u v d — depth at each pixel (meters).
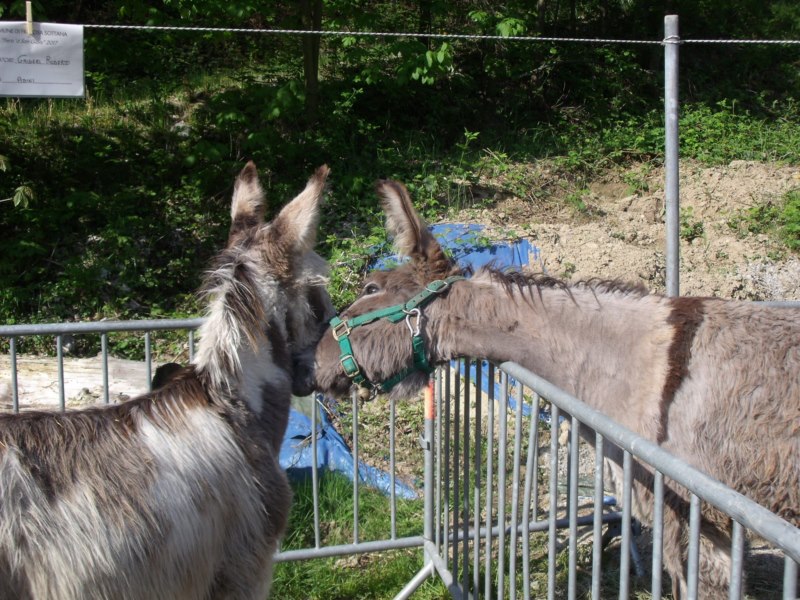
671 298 2.86
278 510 2.40
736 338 2.65
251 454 2.32
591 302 2.82
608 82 11.39
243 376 2.40
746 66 13.06
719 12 13.62
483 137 10.12
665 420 2.63
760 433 2.56
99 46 8.63
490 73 11.14
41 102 9.12
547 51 11.53
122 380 5.11
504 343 2.75
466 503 3.06
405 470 4.71
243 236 2.59
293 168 8.49
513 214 8.30
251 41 11.07
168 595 2.07
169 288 7.05
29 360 5.32
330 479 4.38
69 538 1.94
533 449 2.44
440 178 8.53
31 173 7.80
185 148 8.59
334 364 2.73
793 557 1.29
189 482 2.12
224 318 2.35
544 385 2.31
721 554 2.72
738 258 7.63
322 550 3.57
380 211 7.78
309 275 2.58
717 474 2.60
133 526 2.00
